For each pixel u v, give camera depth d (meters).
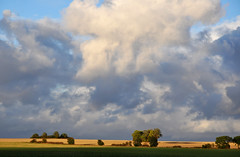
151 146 150.25
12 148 103.50
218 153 92.38
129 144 155.88
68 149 99.75
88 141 195.88
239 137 136.75
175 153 90.06
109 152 86.25
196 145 178.75
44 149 97.62
